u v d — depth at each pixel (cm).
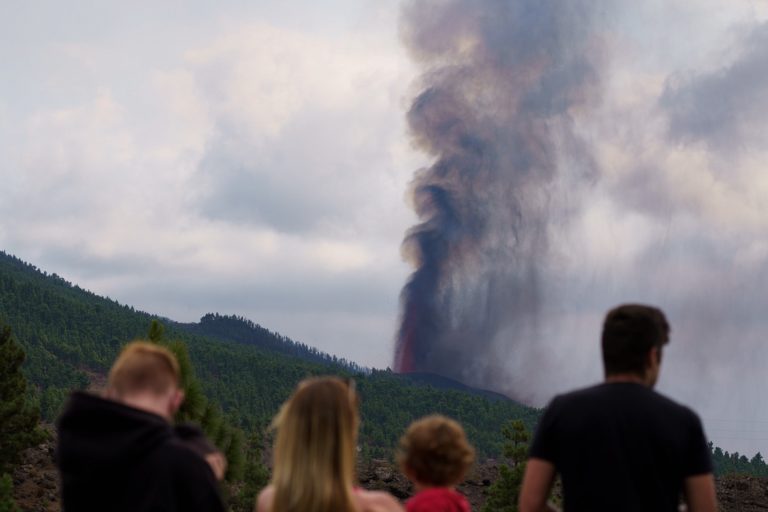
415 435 788
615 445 745
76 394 716
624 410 753
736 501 5744
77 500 693
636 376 778
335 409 715
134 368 742
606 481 741
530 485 779
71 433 704
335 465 703
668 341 799
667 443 745
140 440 695
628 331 776
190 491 691
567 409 770
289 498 693
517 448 4403
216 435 2202
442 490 778
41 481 4984
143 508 677
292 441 709
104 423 702
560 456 767
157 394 741
